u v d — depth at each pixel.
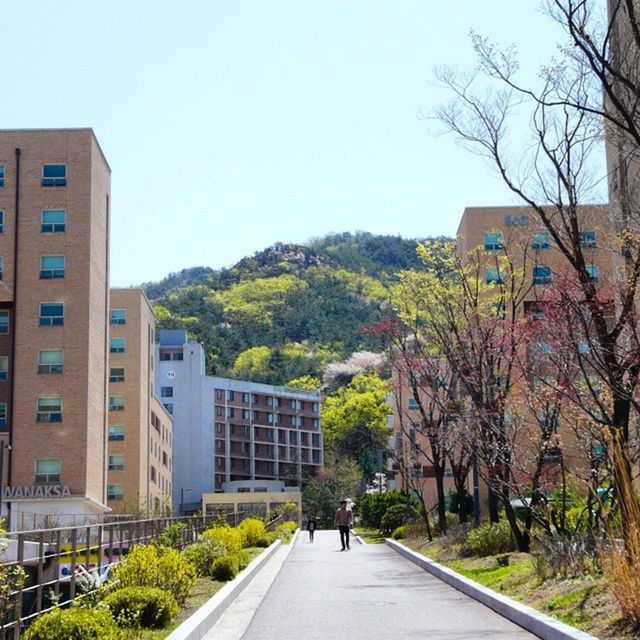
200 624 13.54
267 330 198.38
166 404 124.88
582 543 17.22
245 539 39.72
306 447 140.00
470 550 27.81
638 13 16.06
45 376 58.47
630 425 19.34
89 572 16.41
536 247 27.83
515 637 13.14
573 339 17.30
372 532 68.19
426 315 32.75
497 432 24.06
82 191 59.97
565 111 17.50
